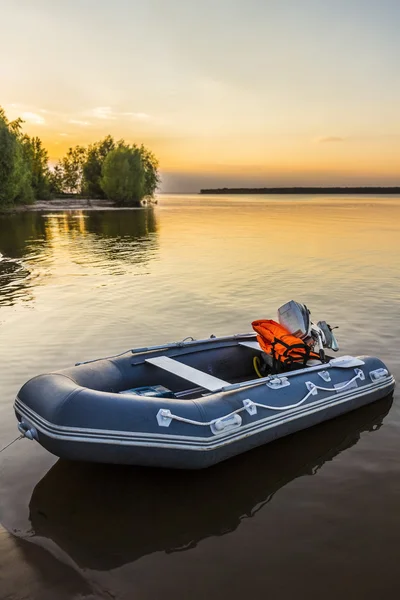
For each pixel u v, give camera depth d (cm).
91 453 386
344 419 531
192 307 1012
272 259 1727
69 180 8875
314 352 581
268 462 450
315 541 347
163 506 387
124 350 740
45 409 396
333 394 518
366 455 463
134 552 334
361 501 394
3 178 4250
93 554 332
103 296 1117
